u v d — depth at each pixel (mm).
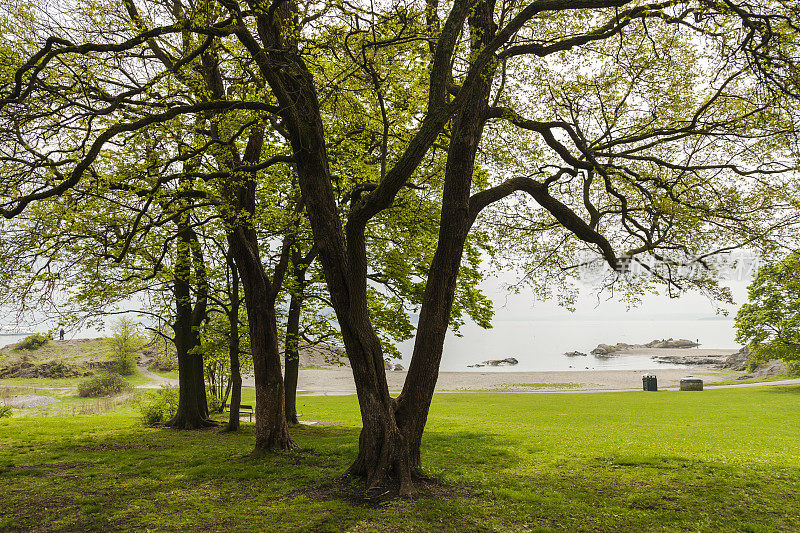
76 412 33812
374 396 9555
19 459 14125
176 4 11570
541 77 13109
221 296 21188
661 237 12102
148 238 16578
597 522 8031
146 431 19766
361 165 14125
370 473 9398
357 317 9547
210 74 12742
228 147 11805
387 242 18625
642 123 13211
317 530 7469
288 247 14992
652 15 8625
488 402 34906
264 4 8375
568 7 8453
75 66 9688
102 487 10609
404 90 11969
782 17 8328
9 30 10383
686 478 11203
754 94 10859
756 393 36562
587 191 12945
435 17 10180
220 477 11320
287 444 14516
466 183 10039
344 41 9422
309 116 9625
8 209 8922
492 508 8570
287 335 19734
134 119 9875
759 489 10180
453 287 10109
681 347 124000
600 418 25625
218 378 31812
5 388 47156
